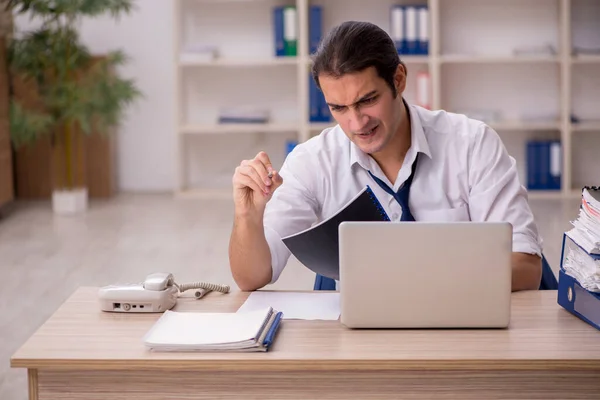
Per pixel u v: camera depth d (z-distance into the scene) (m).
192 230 8.18
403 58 9.40
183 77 10.05
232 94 10.08
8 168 9.17
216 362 2.38
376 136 2.94
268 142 10.16
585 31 9.72
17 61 9.02
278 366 2.37
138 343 2.51
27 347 2.48
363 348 2.45
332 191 3.34
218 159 10.20
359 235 2.57
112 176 10.08
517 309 2.81
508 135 9.98
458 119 3.33
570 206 9.02
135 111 10.23
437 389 2.40
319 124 9.54
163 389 2.43
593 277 2.62
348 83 2.81
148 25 10.09
